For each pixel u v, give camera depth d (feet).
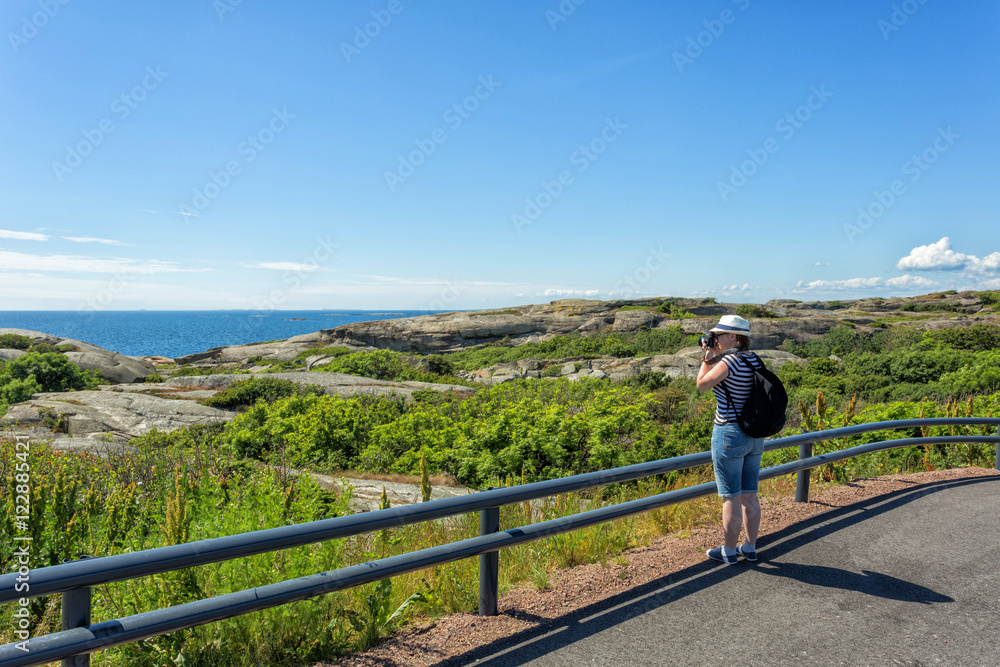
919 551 14.47
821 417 27.89
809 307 247.70
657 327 185.57
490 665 9.25
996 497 19.69
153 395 74.33
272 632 10.06
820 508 18.25
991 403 37.58
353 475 36.73
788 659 9.45
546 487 11.07
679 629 10.44
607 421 34.73
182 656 9.02
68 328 551.18
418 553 9.62
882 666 9.29
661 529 16.37
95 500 13.94
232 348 197.98
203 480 18.20
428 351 203.51
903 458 27.48
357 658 9.64
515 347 187.32
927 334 138.92
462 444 35.99
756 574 12.99
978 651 9.78
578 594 12.00
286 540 7.98
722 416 12.86
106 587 10.53
